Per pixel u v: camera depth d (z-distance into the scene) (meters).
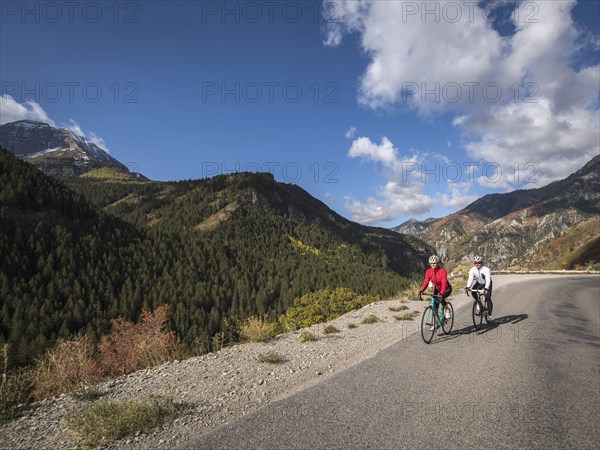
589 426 3.66
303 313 14.16
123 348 7.99
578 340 7.63
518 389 4.68
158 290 89.50
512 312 11.52
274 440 3.41
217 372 5.69
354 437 3.45
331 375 5.34
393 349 6.80
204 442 3.41
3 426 3.94
